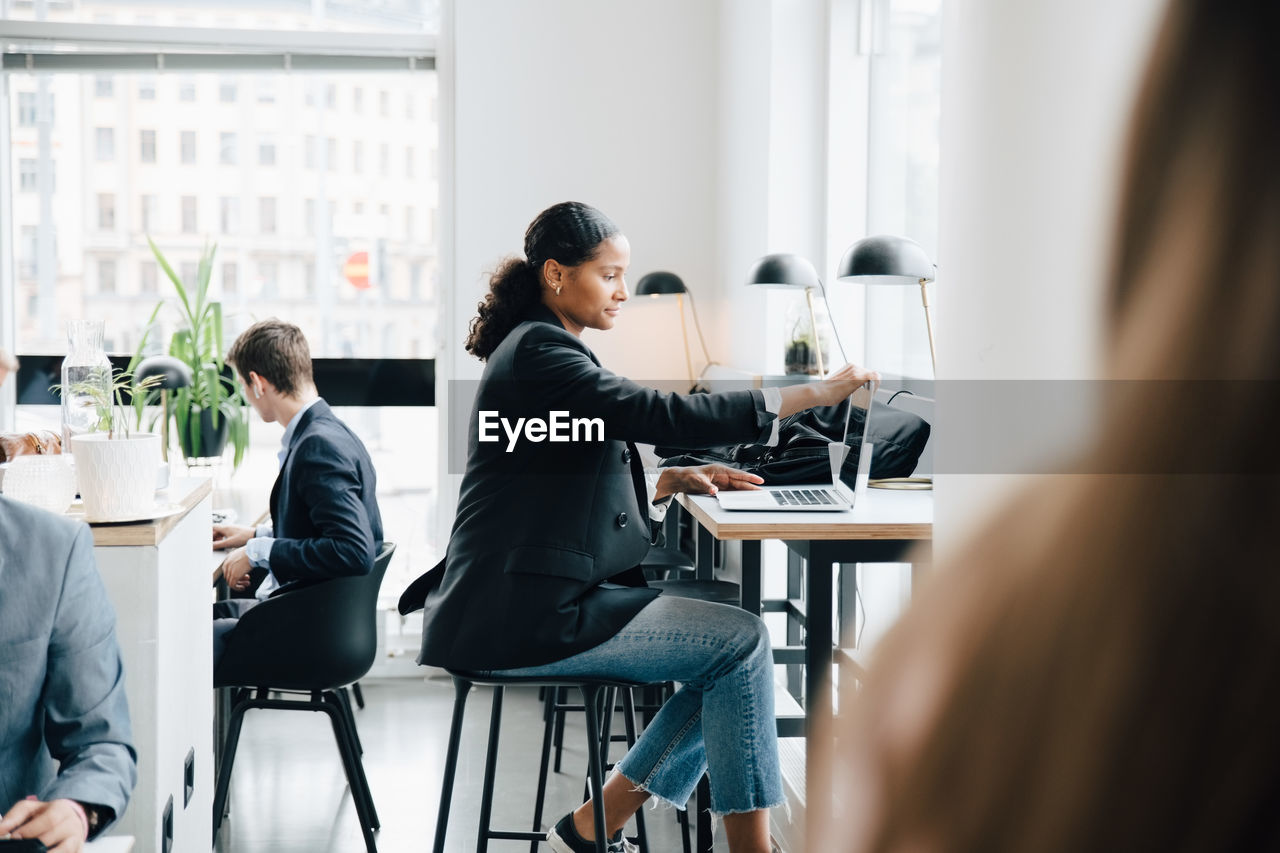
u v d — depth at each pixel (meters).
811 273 3.38
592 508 2.21
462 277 4.62
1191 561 0.15
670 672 2.18
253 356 2.91
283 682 2.70
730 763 2.17
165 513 1.83
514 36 4.59
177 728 1.90
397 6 4.68
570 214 2.35
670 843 3.07
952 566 0.18
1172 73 0.15
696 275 4.72
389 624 4.71
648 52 4.65
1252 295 0.15
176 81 4.64
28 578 1.48
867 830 0.18
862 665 0.19
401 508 4.79
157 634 1.76
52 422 4.65
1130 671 0.15
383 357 4.77
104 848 1.44
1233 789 0.14
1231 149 0.15
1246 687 0.14
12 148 4.60
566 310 2.39
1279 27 0.15
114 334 4.68
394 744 3.83
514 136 4.61
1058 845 0.15
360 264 4.74
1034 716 0.16
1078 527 0.16
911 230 3.60
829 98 3.92
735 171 4.40
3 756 1.46
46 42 4.54
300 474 2.77
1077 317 0.17
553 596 2.15
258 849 3.00
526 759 3.68
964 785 0.16
